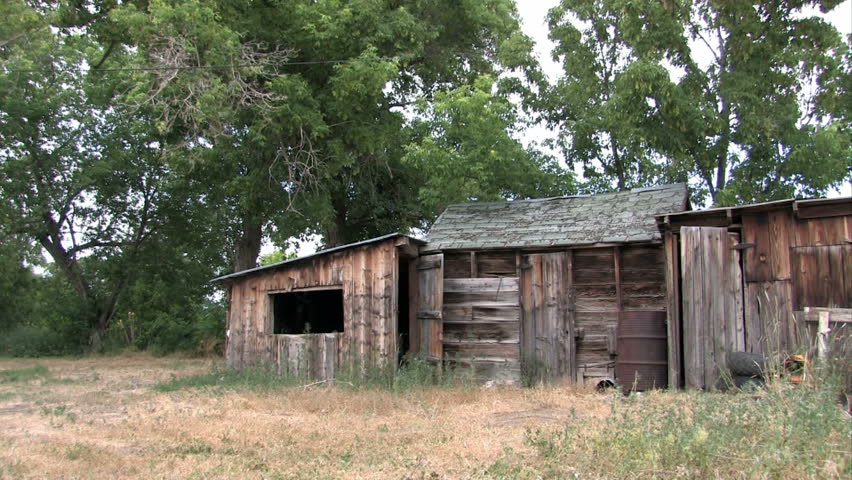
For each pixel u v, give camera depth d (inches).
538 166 1005.2
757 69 759.7
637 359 520.1
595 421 358.6
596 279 580.1
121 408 490.3
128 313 1357.0
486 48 1085.8
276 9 886.4
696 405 330.0
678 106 735.1
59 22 786.2
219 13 809.5
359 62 838.5
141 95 756.0
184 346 1194.0
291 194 968.9
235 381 623.5
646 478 249.4
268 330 674.8
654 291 557.6
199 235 1267.2
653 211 599.8
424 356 607.2
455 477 274.4
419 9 978.7
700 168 831.7
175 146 863.1
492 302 609.6
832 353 367.6
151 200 1227.9
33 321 1446.9
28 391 607.5
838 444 256.8
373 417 422.3
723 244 495.8
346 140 914.1
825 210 464.8
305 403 475.8
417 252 634.2
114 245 1240.2
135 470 297.4
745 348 479.5
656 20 772.6
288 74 877.8
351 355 608.7
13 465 305.4
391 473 284.4
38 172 1152.2
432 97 1049.5
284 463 307.3
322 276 641.0
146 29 736.3
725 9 628.1
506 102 943.7
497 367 598.2
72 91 1143.0
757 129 743.1
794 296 468.8
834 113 805.2
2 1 764.6
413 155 856.9
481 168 841.5
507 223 653.9
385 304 597.9
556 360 580.1
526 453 304.0
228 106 796.6
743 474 241.3
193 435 370.0
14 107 1084.5
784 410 288.2
